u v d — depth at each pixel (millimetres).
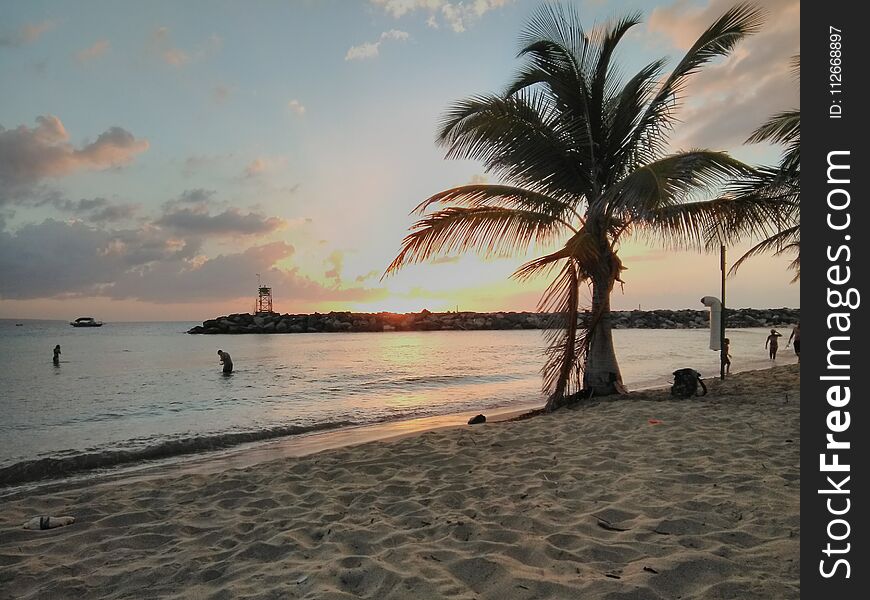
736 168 7559
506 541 3439
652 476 4773
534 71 9961
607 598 2600
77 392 18266
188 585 3074
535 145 9367
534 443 6559
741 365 23156
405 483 5102
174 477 5871
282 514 4332
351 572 3014
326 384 20109
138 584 3111
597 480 4785
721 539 3281
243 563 3328
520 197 9508
